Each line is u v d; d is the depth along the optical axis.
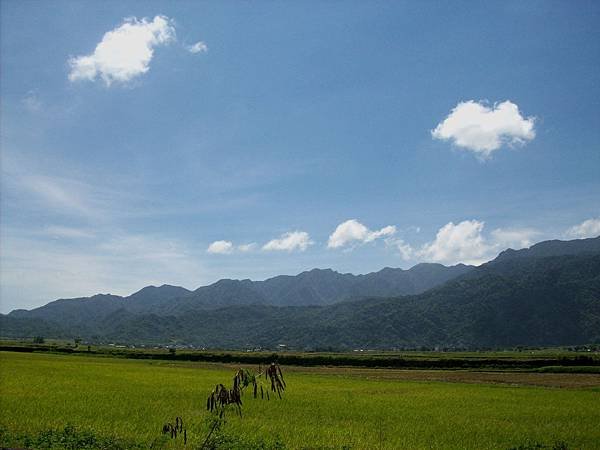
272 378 7.69
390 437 21.31
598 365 77.88
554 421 26.88
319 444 18.77
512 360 83.56
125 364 75.31
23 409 25.08
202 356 101.75
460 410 30.95
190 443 16.77
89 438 16.28
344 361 93.31
